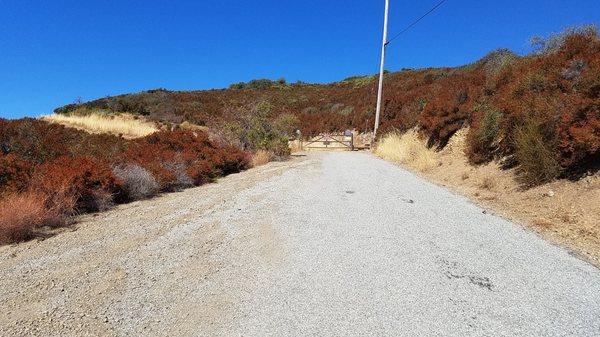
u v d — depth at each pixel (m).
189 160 11.32
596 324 3.21
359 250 4.90
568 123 7.01
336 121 34.72
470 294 3.74
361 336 3.11
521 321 3.27
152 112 38.19
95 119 25.42
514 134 8.52
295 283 4.01
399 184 9.40
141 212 6.98
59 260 4.61
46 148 9.59
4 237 5.34
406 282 4.01
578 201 6.21
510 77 12.20
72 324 3.27
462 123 13.33
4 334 3.11
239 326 3.26
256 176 11.20
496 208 6.96
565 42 9.62
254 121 17.27
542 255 4.67
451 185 9.31
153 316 3.41
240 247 5.02
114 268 4.37
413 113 19.06
